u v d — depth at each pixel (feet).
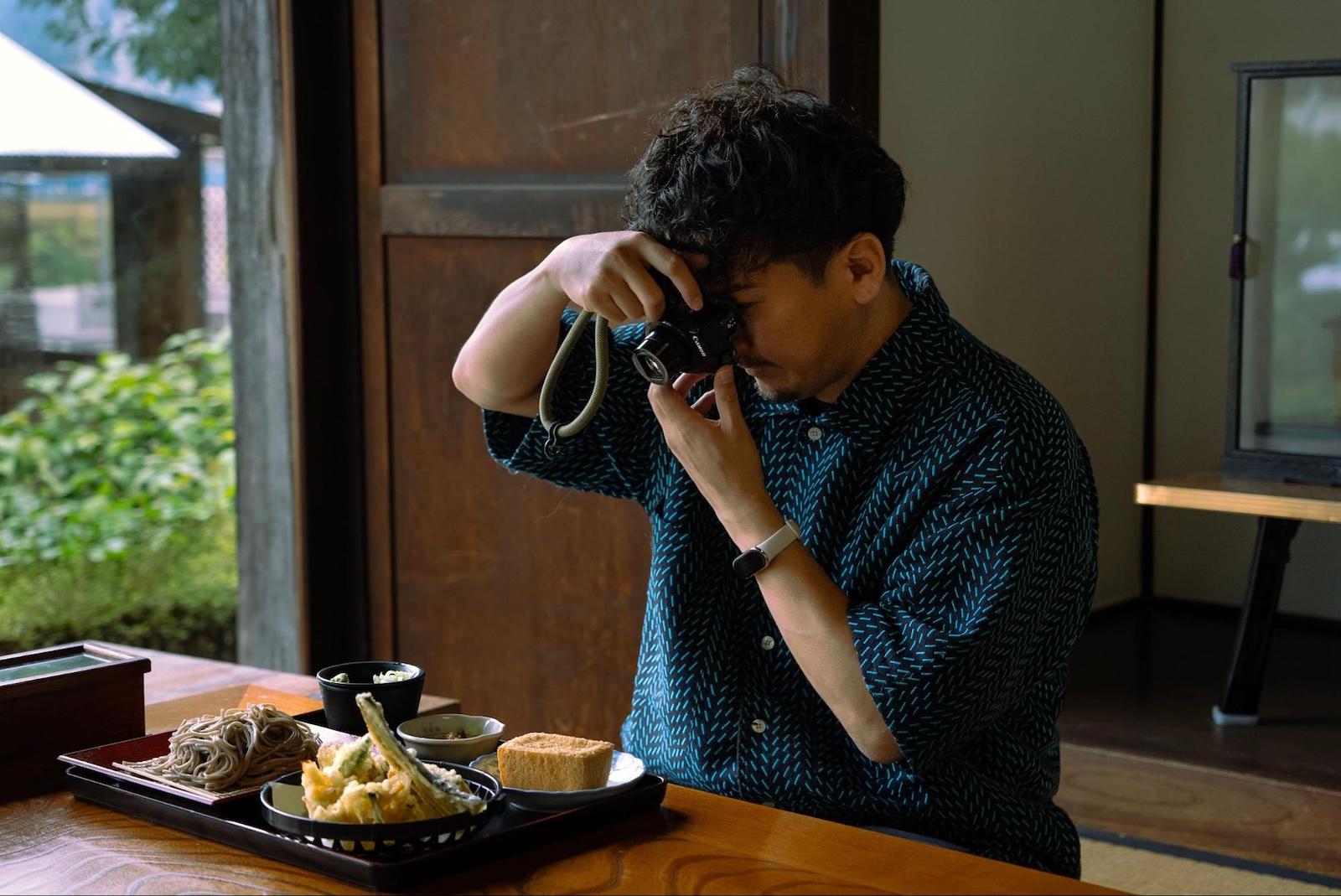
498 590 9.55
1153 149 12.17
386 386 9.86
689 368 4.23
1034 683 4.68
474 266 9.39
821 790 4.56
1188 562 12.45
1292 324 9.15
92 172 15.80
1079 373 11.46
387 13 9.59
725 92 4.40
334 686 4.41
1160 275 12.27
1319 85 8.84
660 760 4.99
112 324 16.19
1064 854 4.72
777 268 4.17
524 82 9.08
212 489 16.30
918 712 4.13
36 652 4.66
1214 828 8.34
